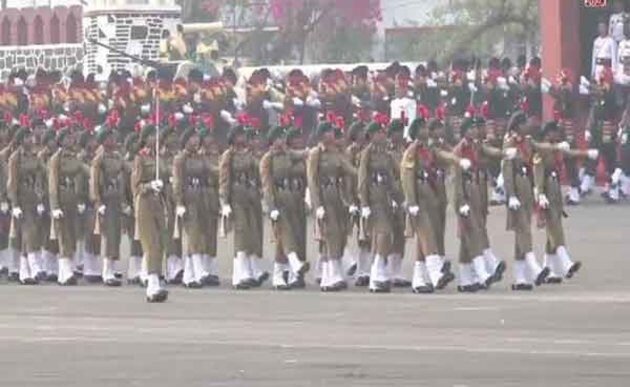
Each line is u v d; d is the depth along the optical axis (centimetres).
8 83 10581
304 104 10000
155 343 4897
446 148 6259
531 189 6259
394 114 9694
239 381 4144
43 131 7081
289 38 15975
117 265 7012
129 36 13638
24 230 7031
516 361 4388
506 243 7806
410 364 4369
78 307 5938
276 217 6481
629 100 9550
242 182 6581
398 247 6425
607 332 4969
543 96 9819
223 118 9938
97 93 10162
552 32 10194
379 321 5350
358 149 6425
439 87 9894
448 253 7444
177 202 6656
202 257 6681
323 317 5494
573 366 4288
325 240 6375
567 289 6206
